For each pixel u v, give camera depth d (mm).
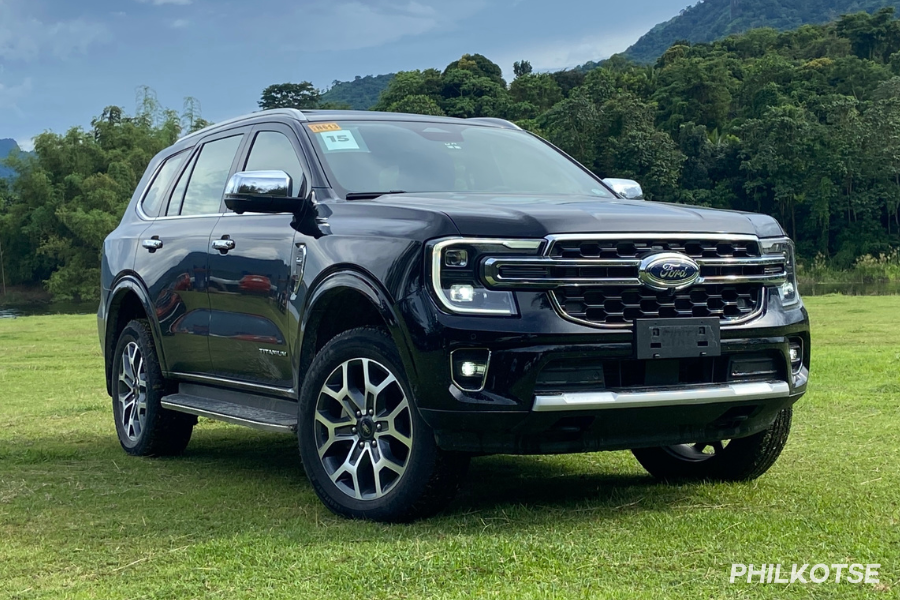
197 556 3383
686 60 135750
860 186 100562
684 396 3641
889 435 5664
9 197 80688
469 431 3549
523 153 5254
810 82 133500
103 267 6352
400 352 3658
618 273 3609
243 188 4395
